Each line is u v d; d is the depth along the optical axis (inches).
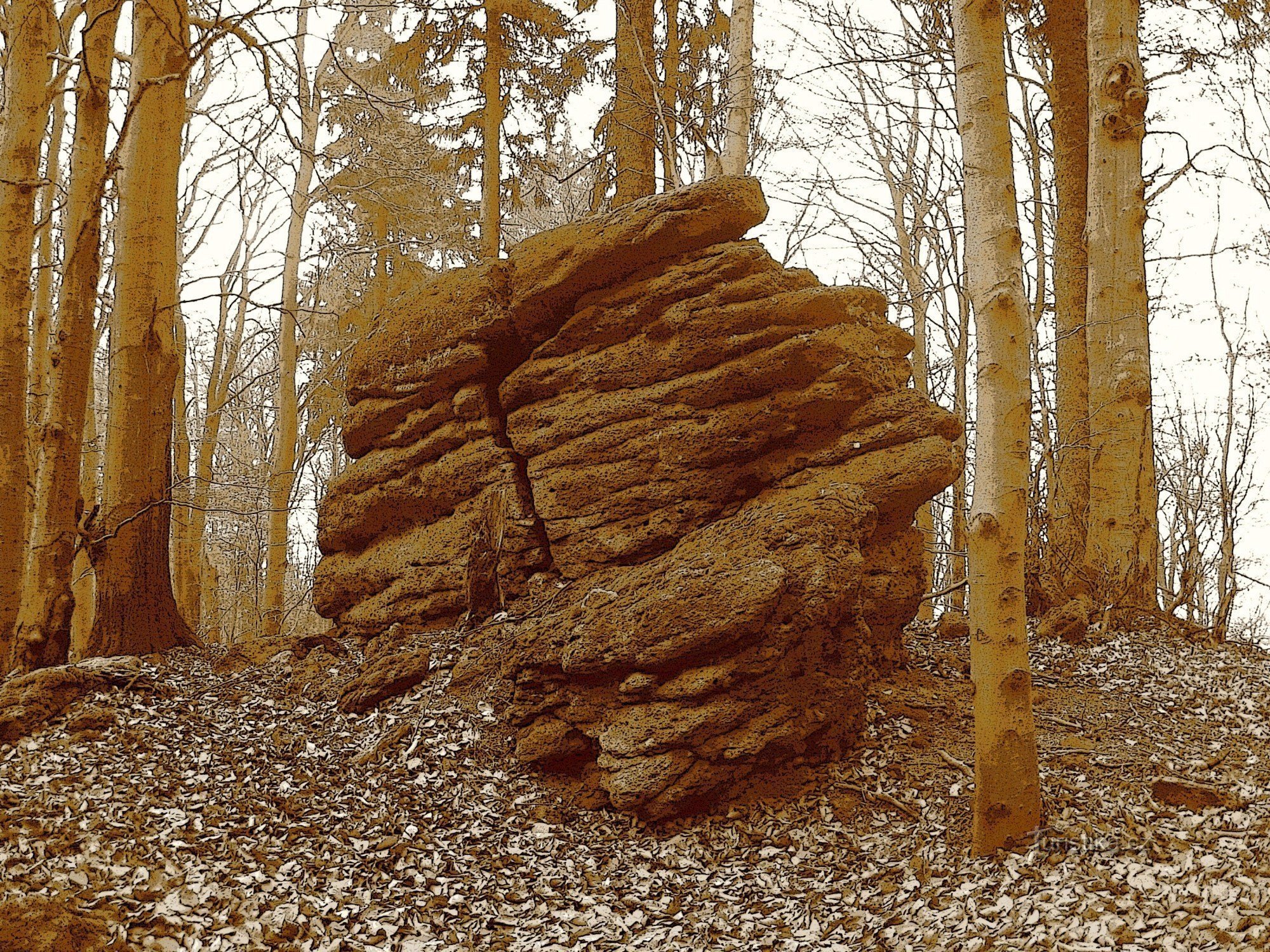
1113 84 519.5
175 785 350.9
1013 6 654.5
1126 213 519.8
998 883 278.4
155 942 249.9
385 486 512.1
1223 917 227.1
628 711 367.6
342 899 291.1
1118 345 518.6
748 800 363.3
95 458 793.6
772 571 360.5
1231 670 445.7
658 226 432.1
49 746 371.6
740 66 585.9
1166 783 324.2
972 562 304.2
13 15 412.5
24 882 266.4
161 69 527.5
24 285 410.3
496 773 383.2
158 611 503.8
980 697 301.7
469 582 462.0
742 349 421.7
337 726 418.9
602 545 440.1
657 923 295.0
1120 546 512.4
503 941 279.9
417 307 506.0
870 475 413.7
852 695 382.6
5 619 406.9
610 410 444.1
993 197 295.6
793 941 276.5
